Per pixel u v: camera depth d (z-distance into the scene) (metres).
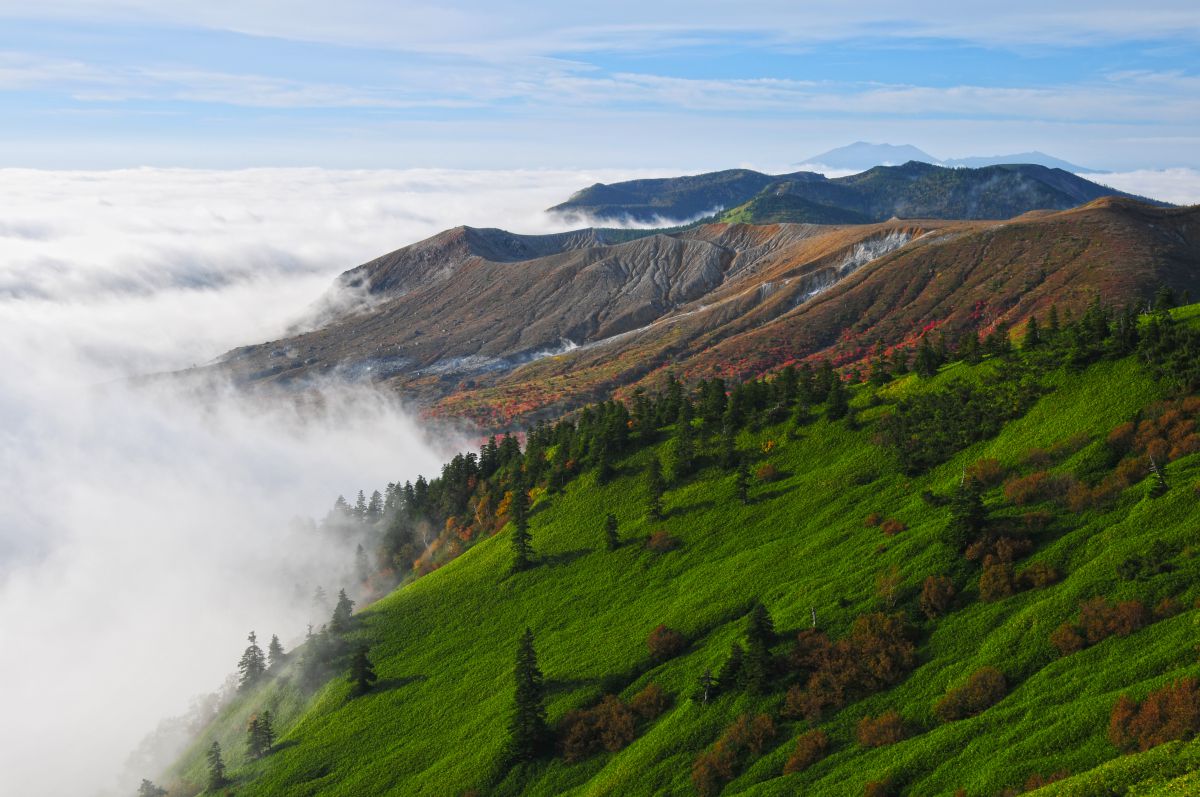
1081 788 68.25
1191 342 129.00
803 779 89.12
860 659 102.12
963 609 104.25
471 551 196.25
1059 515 112.44
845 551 129.62
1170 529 98.38
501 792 110.00
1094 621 89.75
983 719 84.62
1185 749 67.88
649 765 101.38
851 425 170.12
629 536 168.62
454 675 144.38
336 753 132.38
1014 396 147.75
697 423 193.88
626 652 127.88
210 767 139.12
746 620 122.69
